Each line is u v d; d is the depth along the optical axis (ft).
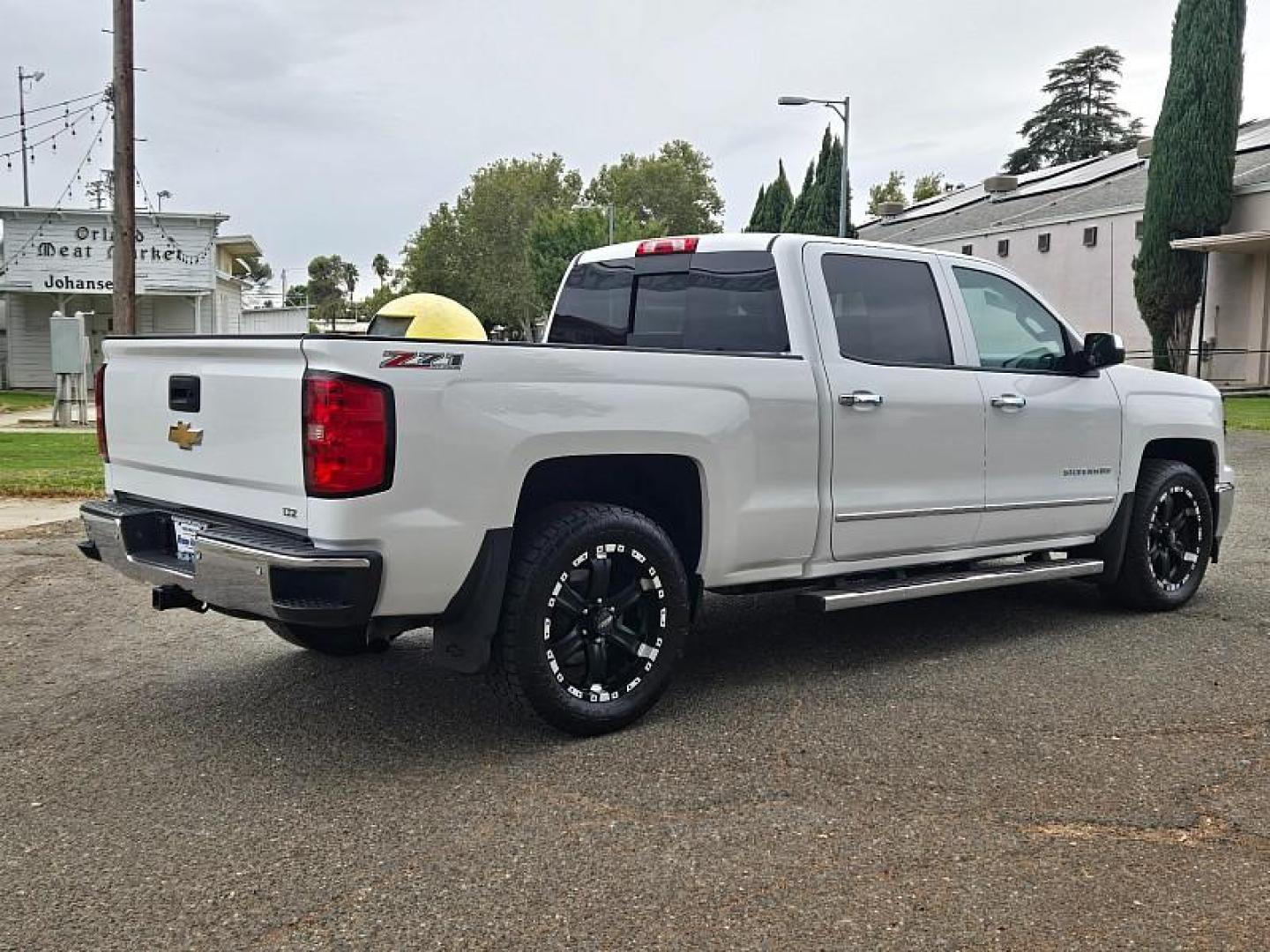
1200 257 90.38
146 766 13.51
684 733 14.51
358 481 12.18
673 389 14.64
